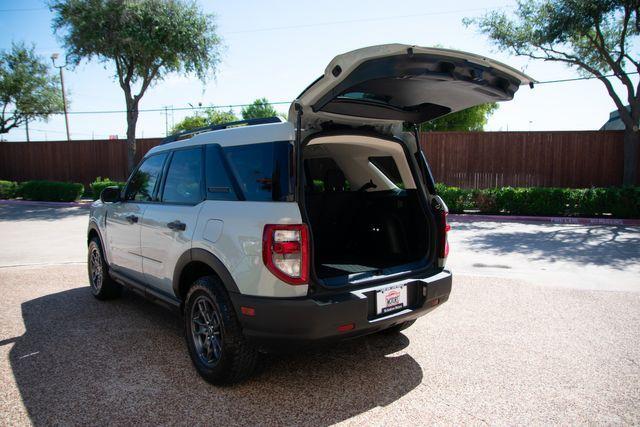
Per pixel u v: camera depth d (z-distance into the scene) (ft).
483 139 49.55
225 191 10.43
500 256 25.22
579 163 47.47
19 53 73.72
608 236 31.71
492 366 11.36
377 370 11.16
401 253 12.68
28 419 8.85
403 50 8.21
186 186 11.82
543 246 28.12
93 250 17.07
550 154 48.06
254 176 9.90
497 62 9.18
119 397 9.74
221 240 9.80
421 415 9.14
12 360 11.53
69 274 20.84
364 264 12.13
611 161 46.73
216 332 10.25
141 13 51.34
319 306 8.82
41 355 11.84
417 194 12.18
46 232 34.37
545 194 41.70
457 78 9.09
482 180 49.96
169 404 9.48
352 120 10.85
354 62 8.21
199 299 10.58
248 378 10.40
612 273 21.06
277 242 8.91
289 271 8.89
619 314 15.23
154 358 11.71
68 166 66.13
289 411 9.25
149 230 12.67
